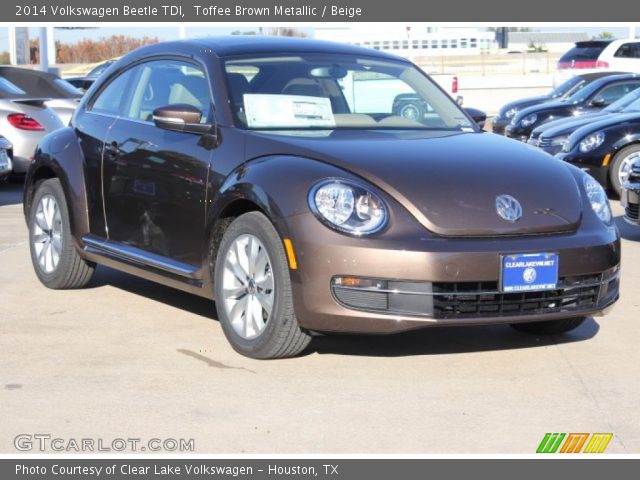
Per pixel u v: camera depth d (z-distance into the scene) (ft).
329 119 17.87
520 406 14.17
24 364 15.98
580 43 83.71
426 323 14.76
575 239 15.65
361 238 14.75
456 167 15.94
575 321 17.43
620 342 17.63
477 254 14.84
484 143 17.47
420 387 14.97
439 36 212.43
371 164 15.58
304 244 14.89
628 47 81.10
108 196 19.60
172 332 17.93
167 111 17.38
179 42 19.81
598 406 14.20
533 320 15.51
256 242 15.85
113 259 19.35
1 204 36.58
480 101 97.55
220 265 16.53
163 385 14.93
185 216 17.44
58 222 21.20
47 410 13.85
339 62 19.20
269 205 15.34
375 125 18.06
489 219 15.19
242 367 15.80
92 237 20.18
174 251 17.85
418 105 19.12
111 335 17.75
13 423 13.37
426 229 14.96
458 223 15.02
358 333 15.02
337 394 14.60
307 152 15.92
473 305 15.10
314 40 20.15
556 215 15.71
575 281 15.78
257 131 17.02
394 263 14.65
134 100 19.86
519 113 57.52
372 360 16.29
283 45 19.38
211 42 19.31
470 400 14.40
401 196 15.14
